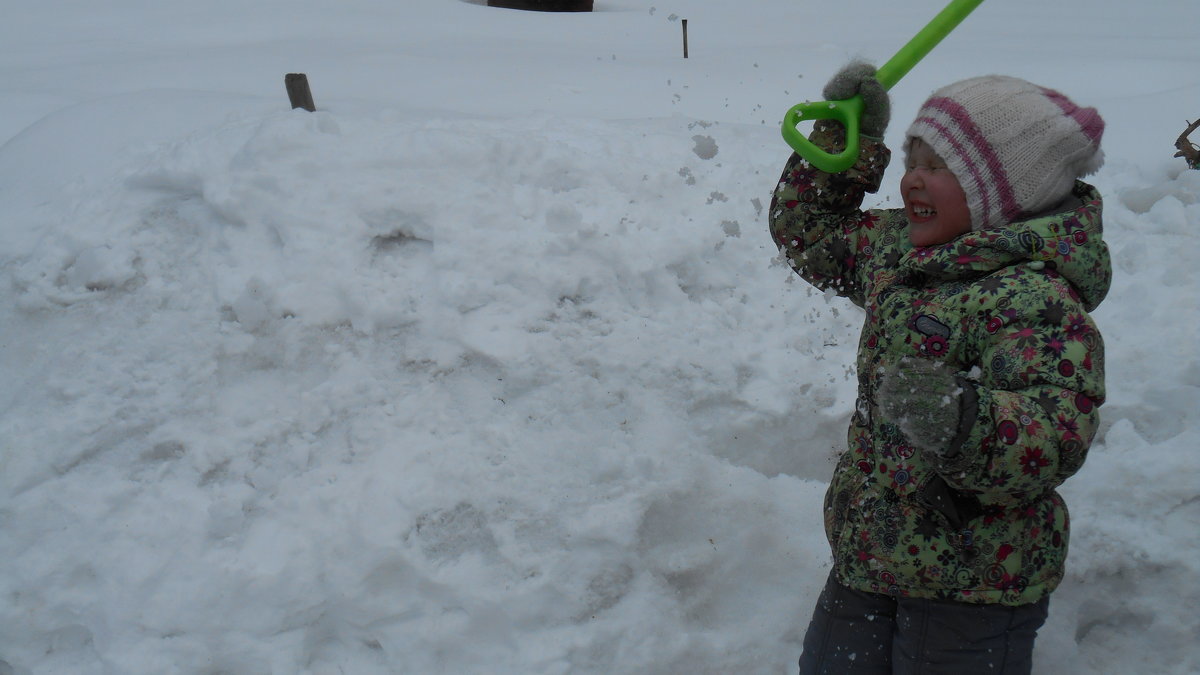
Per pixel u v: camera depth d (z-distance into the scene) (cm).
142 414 290
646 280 319
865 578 190
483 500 266
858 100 211
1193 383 298
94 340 309
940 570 181
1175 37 989
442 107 571
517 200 331
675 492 271
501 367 291
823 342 319
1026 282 168
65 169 391
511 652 248
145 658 247
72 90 677
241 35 989
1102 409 296
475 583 252
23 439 285
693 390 296
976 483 161
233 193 325
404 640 250
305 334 301
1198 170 397
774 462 297
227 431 283
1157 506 267
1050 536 184
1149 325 317
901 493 185
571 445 279
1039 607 188
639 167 356
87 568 261
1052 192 174
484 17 1109
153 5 1163
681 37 999
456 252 313
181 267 325
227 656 247
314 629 253
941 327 174
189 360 301
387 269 315
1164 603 256
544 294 308
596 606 253
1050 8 1302
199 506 268
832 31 1061
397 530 258
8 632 255
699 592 264
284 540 258
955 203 177
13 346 315
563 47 888
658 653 249
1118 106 521
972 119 173
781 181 224
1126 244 351
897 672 192
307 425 283
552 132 388
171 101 453
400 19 1076
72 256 333
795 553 273
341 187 326
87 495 273
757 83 664
